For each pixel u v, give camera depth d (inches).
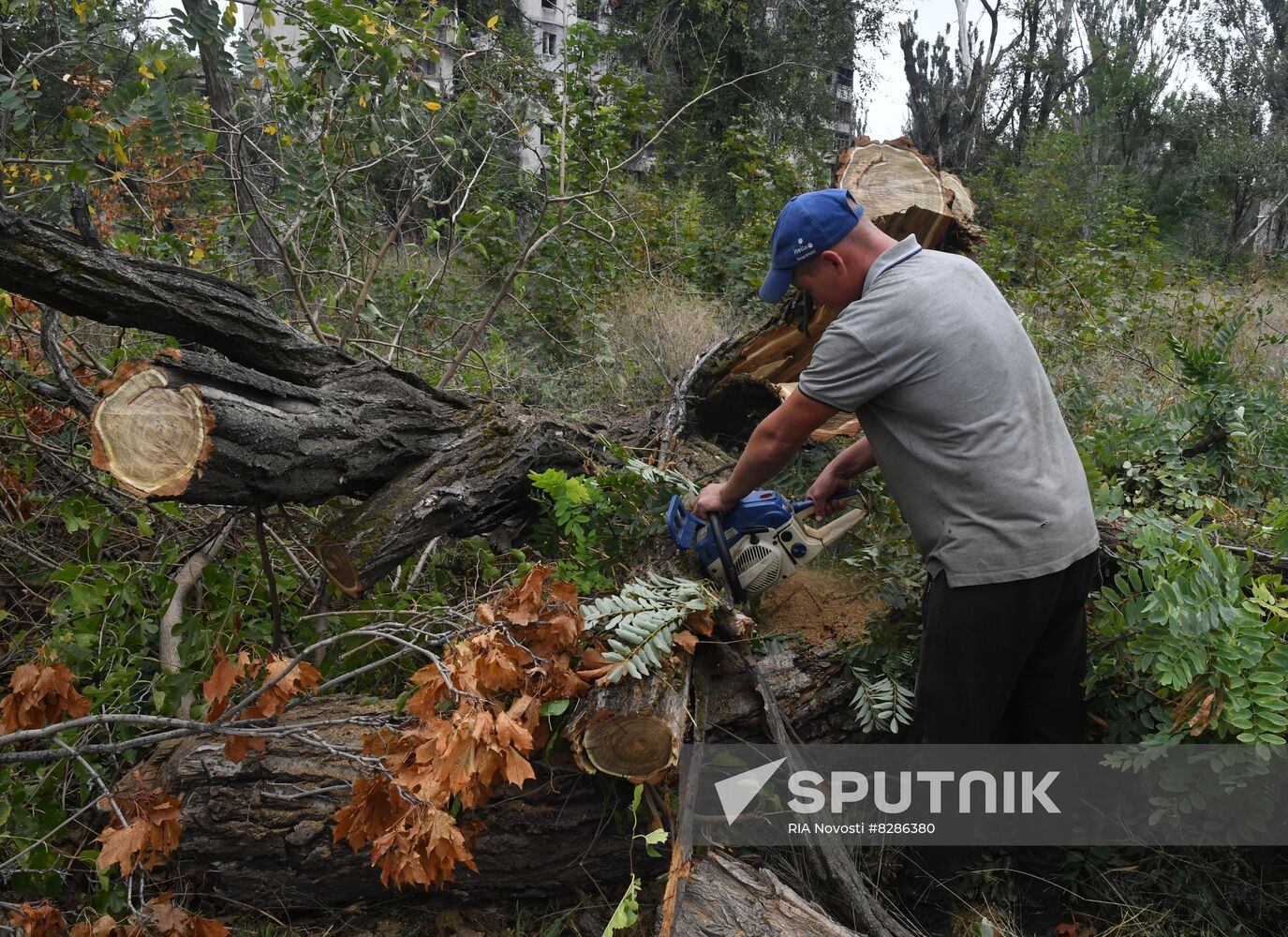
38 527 118.7
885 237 82.9
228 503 86.4
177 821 74.0
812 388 78.2
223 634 94.9
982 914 88.4
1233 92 1015.0
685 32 509.4
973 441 76.4
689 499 99.3
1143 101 844.6
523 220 245.8
